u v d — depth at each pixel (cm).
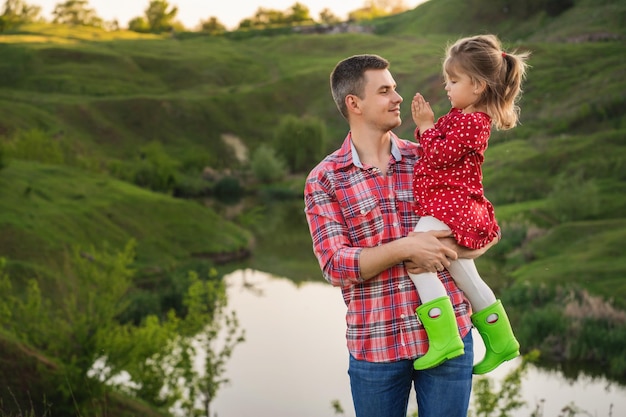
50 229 3497
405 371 295
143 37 16200
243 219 5153
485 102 306
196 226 4209
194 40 14275
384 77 301
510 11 11675
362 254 285
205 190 6825
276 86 10412
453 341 280
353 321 297
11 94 9606
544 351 1953
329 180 301
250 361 1947
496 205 4262
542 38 10206
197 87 11075
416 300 293
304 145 7762
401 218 301
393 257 281
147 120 9288
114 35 16038
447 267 290
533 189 4403
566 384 1711
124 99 9494
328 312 2592
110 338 1339
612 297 2242
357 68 301
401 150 311
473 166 301
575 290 2342
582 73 7388
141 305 2650
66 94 10019
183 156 8694
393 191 301
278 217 5378
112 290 1416
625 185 4081
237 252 4009
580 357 1900
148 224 4100
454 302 297
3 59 10844
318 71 10825
